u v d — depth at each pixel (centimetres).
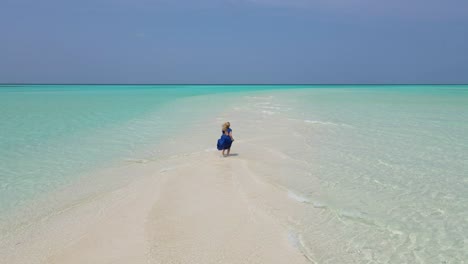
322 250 500
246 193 708
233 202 657
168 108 2756
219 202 656
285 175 841
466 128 1560
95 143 1266
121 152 1122
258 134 1442
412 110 2470
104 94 5531
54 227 588
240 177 813
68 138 1366
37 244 532
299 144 1222
